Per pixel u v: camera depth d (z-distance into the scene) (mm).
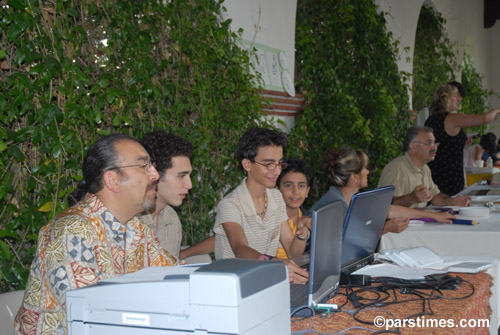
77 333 1155
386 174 4105
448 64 9695
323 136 4961
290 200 2855
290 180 2844
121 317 1105
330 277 1626
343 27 5551
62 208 2246
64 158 2340
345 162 2873
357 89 5785
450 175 4902
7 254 2027
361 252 2057
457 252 2934
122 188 1549
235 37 3611
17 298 1793
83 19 2510
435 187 4355
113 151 1545
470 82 11039
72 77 2295
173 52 3109
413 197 3625
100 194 1567
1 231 2055
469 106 10891
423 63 8781
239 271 1033
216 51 3389
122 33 2623
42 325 1454
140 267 1746
